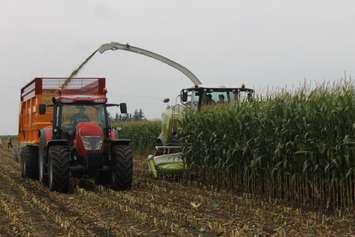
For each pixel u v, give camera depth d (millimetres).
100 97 17547
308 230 10289
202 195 15211
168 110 21656
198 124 17922
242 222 10969
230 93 20281
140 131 35500
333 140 12227
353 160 11898
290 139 13461
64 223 10695
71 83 19188
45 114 19359
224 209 12664
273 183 14391
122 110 17578
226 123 16266
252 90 20344
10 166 27562
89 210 12445
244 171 15734
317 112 12570
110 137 17141
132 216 11609
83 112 17250
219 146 16750
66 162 15844
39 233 10094
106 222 11023
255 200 14023
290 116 13422
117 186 16234
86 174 16422
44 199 14750
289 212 12148
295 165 13383
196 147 18266
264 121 14398
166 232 10008
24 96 22484
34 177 20078
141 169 24719
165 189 16391
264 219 11336
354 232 10094
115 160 16156
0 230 10352
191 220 11141
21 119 23062
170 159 19328
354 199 12008
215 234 9867
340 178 12195
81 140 15914
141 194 15383
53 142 16250
